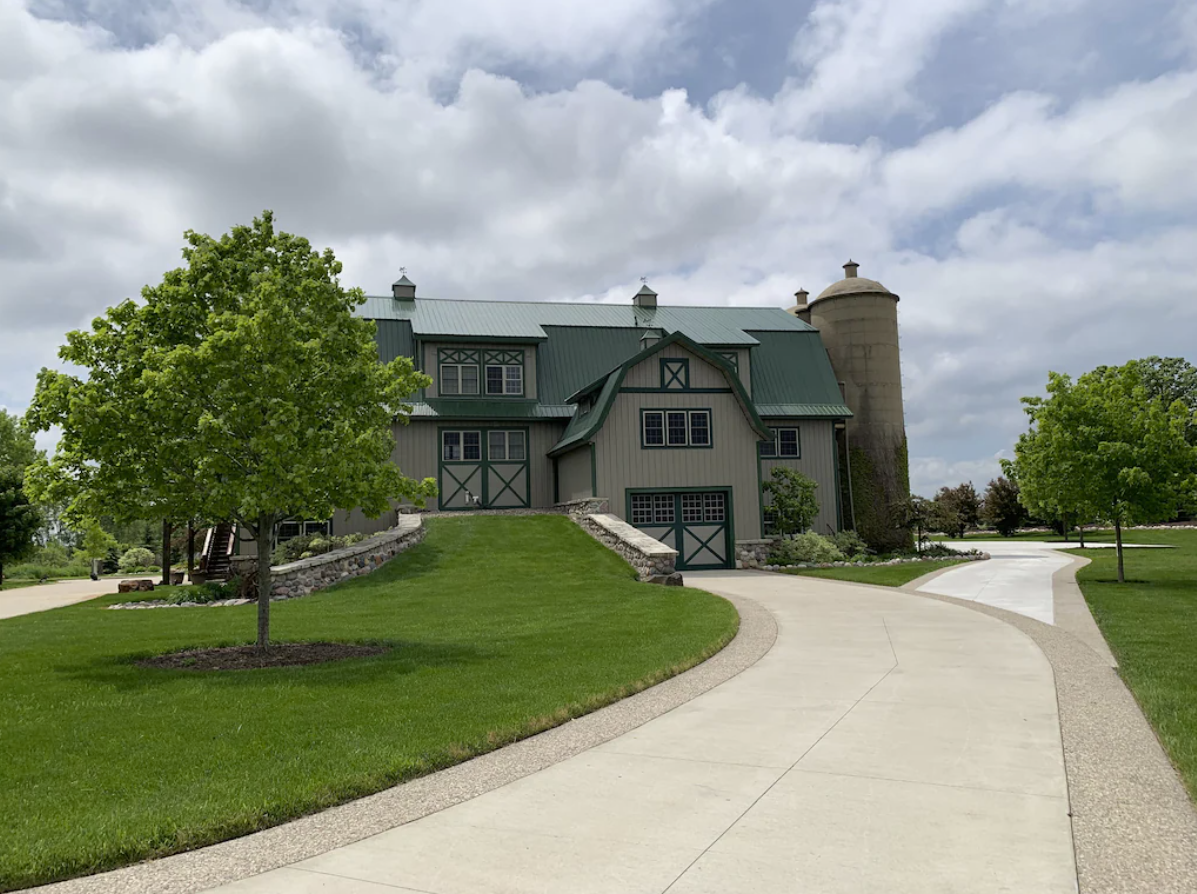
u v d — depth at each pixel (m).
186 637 12.84
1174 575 20.34
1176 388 58.97
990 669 9.31
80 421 10.39
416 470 28.53
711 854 4.40
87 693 8.74
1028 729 6.78
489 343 29.73
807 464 31.53
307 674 9.56
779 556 27.11
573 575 19.97
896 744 6.43
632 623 13.06
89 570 52.78
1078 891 3.90
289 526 26.41
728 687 8.69
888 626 12.79
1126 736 6.54
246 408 10.61
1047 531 53.16
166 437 10.84
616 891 3.98
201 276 12.21
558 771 5.94
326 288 12.36
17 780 5.82
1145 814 4.87
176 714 7.69
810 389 32.38
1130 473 18.22
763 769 5.89
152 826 4.87
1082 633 11.82
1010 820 4.81
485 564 21.09
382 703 7.96
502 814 5.09
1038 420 20.19
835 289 35.50
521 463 29.59
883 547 33.44
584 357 31.62
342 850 4.60
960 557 29.16
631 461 25.55
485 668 9.66
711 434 26.19
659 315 34.94
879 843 4.51
